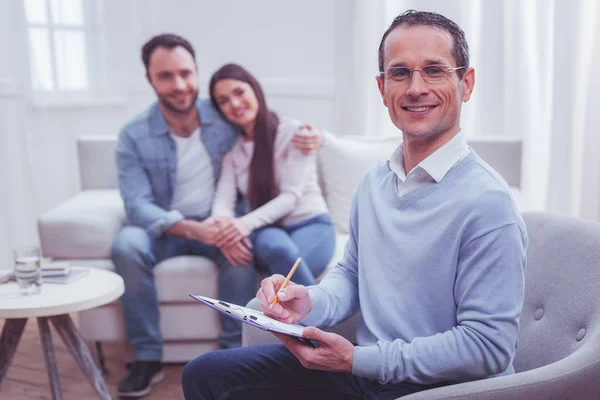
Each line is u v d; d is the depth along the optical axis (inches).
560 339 49.9
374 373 45.1
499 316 43.2
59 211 100.3
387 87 49.3
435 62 47.3
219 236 92.9
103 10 154.4
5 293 76.3
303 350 46.9
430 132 48.1
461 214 45.9
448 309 47.0
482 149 109.2
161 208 102.7
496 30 127.2
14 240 145.9
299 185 97.8
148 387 93.4
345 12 144.1
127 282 93.4
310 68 153.6
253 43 157.2
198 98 105.4
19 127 145.6
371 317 51.3
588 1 111.4
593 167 113.3
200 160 102.2
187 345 99.0
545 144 124.3
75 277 81.4
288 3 153.0
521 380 42.0
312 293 53.7
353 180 106.8
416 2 135.2
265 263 93.6
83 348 80.6
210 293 96.7
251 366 53.4
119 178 101.7
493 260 44.1
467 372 43.7
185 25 159.5
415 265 47.7
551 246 54.5
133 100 160.1
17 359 106.9
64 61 150.9
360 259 53.4
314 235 95.9
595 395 42.8
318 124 154.0
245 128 99.9
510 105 126.9
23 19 144.3
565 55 113.3
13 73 143.9
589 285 49.1
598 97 111.7
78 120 154.5
